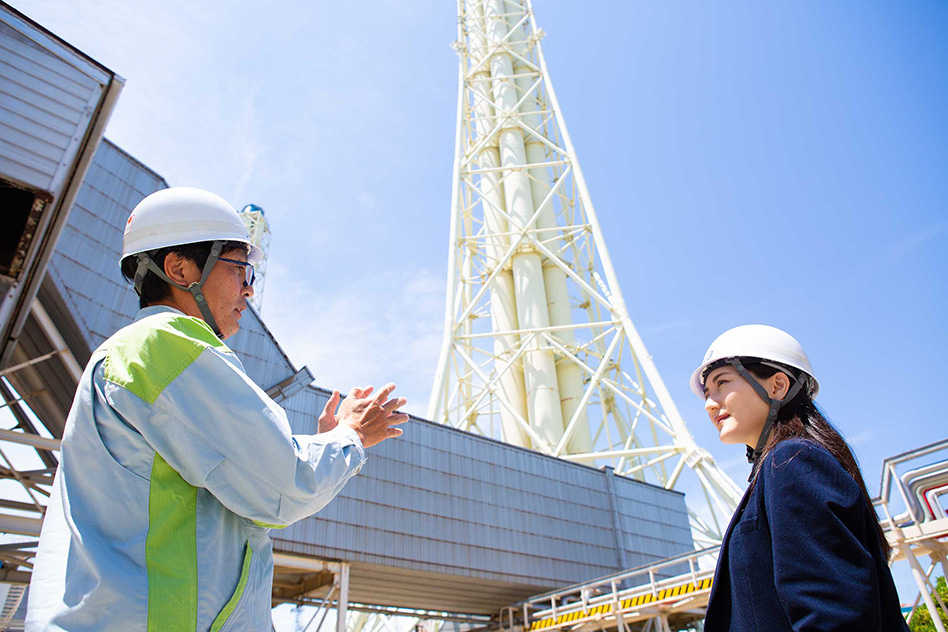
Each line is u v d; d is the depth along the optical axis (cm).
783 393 288
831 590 208
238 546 231
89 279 1728
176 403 217
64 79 1069
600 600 2245
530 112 4578
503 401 3278
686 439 3188
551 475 2848
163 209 290
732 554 252
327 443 248
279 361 2059
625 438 3934
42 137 1022
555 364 3919
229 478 219
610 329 3753
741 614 241
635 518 3034
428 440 2547
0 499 1758
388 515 2291
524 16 5050
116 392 219
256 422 221
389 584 2481
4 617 2092
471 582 2464
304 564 2078
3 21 1022
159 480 218
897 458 1322
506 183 4375
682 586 1962
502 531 2558
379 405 287
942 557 1316
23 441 1450
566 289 4169
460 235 4062
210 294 287
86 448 221
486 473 2641
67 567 206
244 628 220
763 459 259
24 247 1037
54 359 1697
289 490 223
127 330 236
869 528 235
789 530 225
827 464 234
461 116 4466
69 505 214
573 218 4309
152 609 197
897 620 227
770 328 306
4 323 1035
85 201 1784
